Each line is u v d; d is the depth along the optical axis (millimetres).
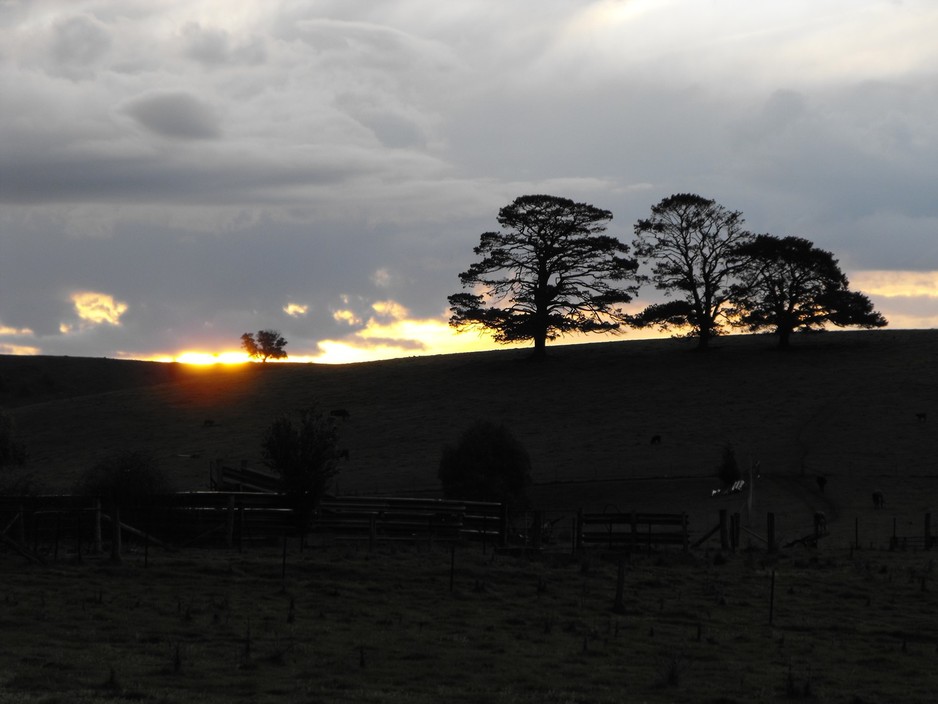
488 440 67062
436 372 144625
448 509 42938
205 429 118375
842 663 26297
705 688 22766
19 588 29516
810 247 137375
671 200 144500
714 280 143375
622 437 103125
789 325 138500
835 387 117250
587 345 160375
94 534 35969
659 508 73500
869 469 85438
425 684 21969
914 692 23578
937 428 99250
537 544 41500
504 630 28016
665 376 129750
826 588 36125
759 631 29625
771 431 101375
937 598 34906
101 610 27234
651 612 31484
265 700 19609
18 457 90188
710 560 41188
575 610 31078
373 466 96438
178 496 40594
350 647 24953
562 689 22172
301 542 39062
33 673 20656
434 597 31656
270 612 28281
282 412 124875
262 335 179250
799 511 69750
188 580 31766
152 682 20578
